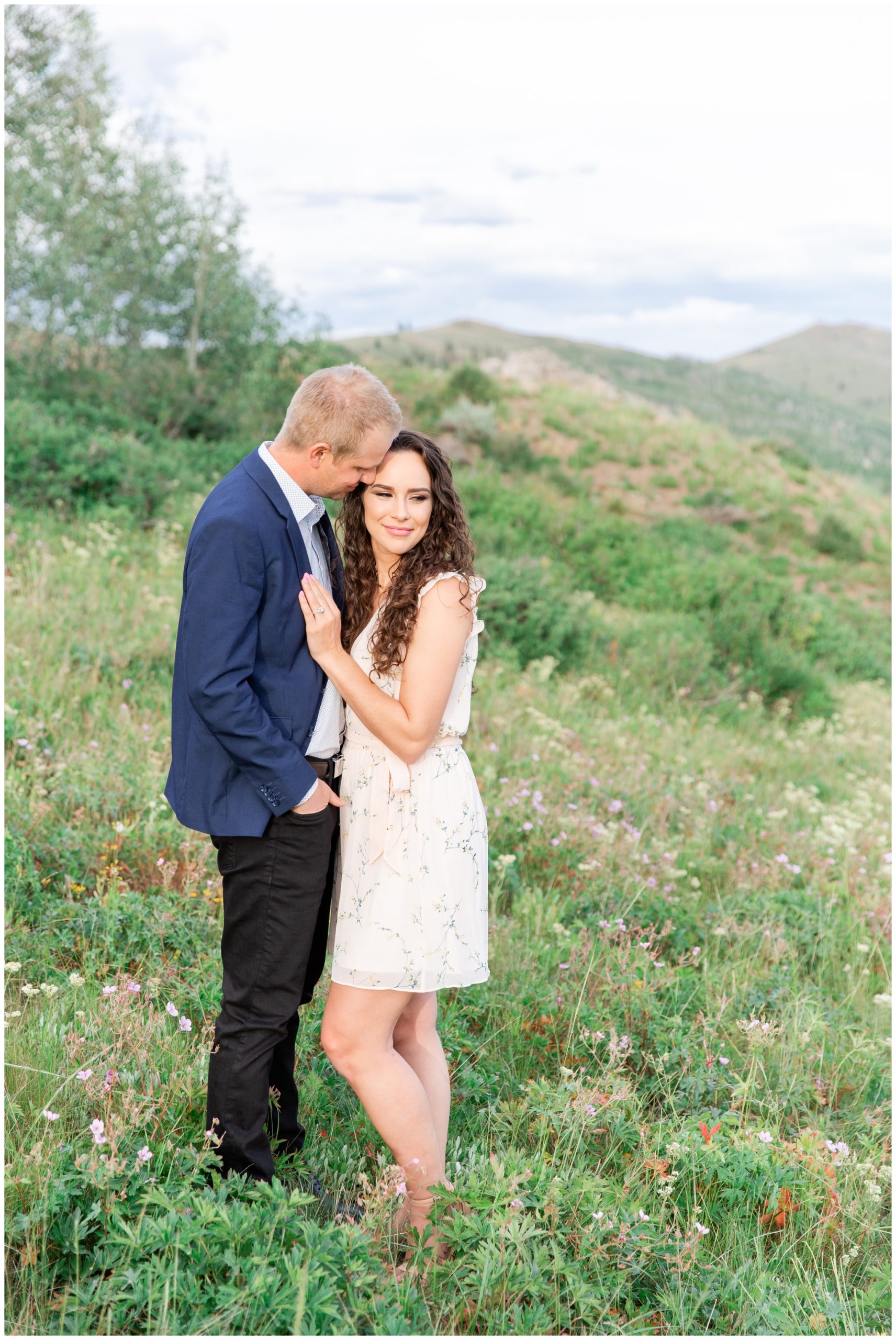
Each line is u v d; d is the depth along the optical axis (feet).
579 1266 7.38
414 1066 8.64
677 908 14.57
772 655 37.83
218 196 54.75
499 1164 7.81
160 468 37.47
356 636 8.52
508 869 14.28
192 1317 6.37
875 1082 11.35
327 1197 8.23
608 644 35.12
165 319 54.95
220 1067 7.86
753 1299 7.59
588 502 62.54
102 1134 7.19
